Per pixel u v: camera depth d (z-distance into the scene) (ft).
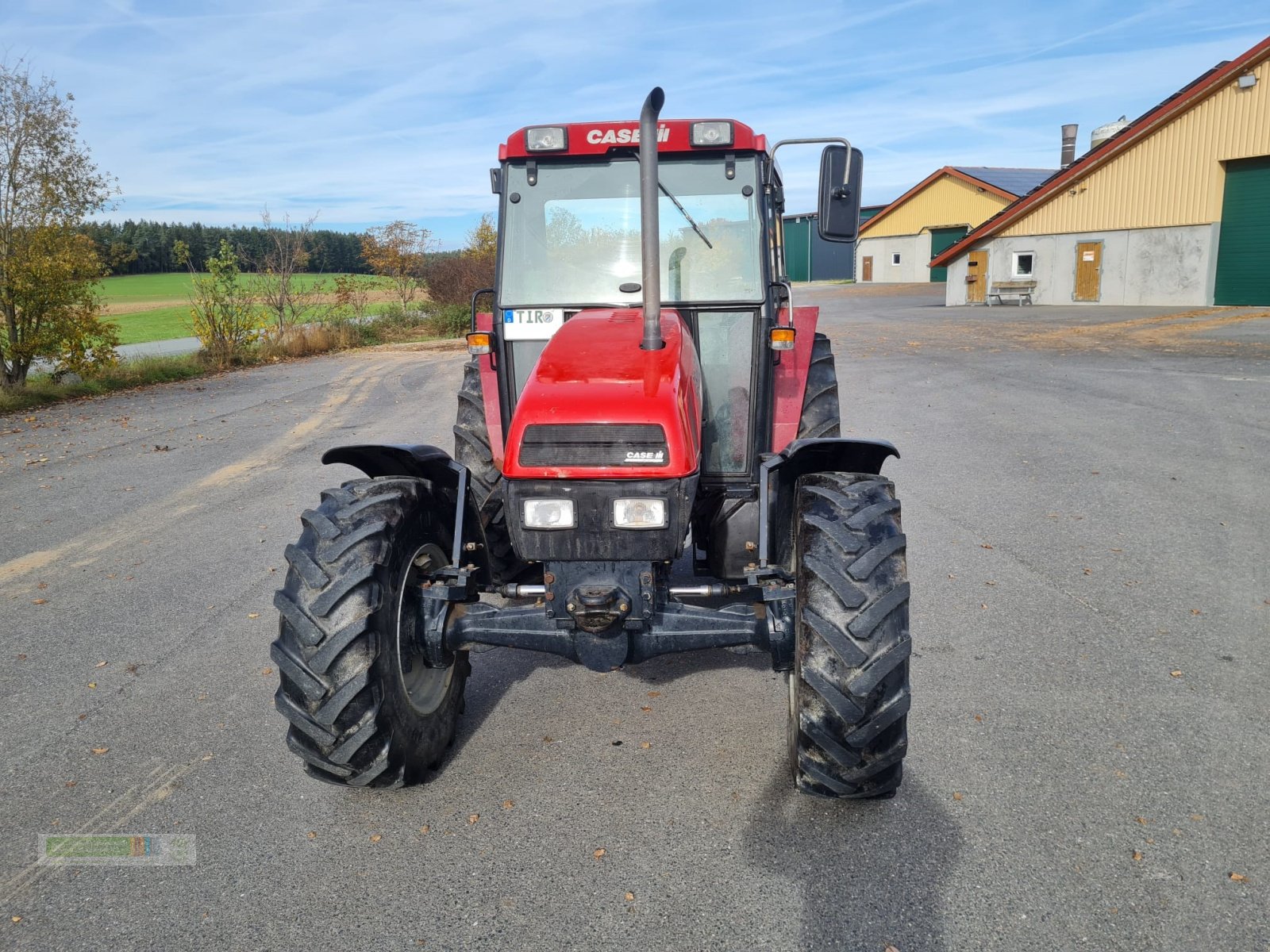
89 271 50.78
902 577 9.23
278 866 9.43
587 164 12.83
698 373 11.23
